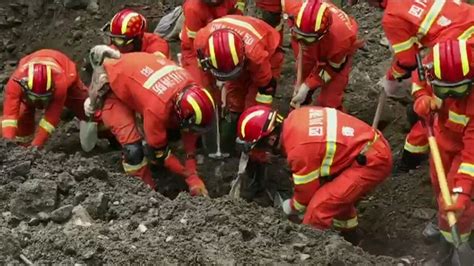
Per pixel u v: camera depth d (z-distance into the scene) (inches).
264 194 268.4
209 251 187.6
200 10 282.2
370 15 358.9
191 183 252.4
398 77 259.6
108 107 252.8
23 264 178.1
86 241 185.0
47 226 194.9
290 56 339.3
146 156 250.5
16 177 214.5
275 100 317.4
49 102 265.3
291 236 202.5
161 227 197.8
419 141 259.6
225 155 286.0
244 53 246.7
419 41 252.1
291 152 219.8
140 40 282.0
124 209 206.2
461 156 207.9
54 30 365.7
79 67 346.9
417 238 242.4
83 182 216.2
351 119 225.0
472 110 201.6
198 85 244.2
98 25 363.9
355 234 243.8
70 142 304.0
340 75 271.4
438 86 199.9
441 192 208.2
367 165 218.8
